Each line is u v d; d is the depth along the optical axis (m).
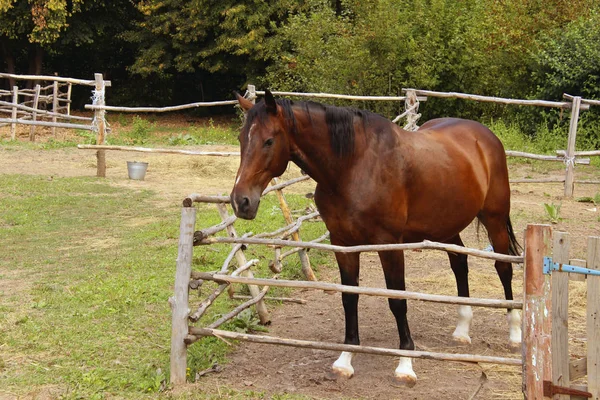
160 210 9.38
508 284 5.11
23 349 4.58
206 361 4.43
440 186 4.36
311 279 6.39
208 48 22.56
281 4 20.94
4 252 7.14
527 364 3.43
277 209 9.28
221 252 7.09
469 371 4.45
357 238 4.17
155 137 19.27
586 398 3.43
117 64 27.02
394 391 4.09
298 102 4.04
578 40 15.66
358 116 4.18
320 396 3.99
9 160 13.55
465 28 16.66
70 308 5.42
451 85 16.97
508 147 14.38
